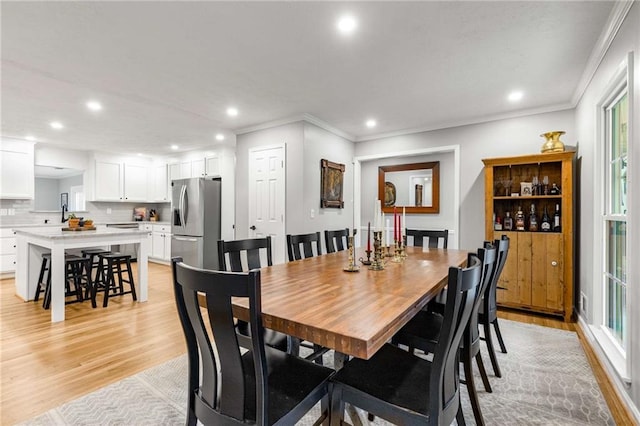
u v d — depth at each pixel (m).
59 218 5.78
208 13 1.95
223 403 1.07
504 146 3.91
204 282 1.00
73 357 2.37
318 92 3.23
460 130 4.24
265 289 1.54
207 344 1.10
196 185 5.32
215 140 5.34
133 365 2.26
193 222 5.34
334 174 4.64
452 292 1.04
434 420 1.05
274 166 4.34
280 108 3.72
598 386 1.98
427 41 2.28
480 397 1.88
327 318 1.13
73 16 1.96
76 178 6.59
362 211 5.73
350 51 2.42
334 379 1.27
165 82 2.96
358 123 4.33
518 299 3.47
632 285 1.74
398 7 1.90
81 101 3.44
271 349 1.53
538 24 2.07
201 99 3.42
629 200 1.80
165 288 4.48
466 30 2.14
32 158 5.28
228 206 5.68
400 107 3.69
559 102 3.48
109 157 6.34
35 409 1.75
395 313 1.18
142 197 6.86
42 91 3.15
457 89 3.14
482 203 4.06
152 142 5.48
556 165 3.59
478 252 1.50
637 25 1.72
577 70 2.72
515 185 3.81
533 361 2.33
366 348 0.95
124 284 4.61
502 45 2.33
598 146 2.56
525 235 3.45
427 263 2.29
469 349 1.54
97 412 1.73
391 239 5.38
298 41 2.28
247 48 2.37
